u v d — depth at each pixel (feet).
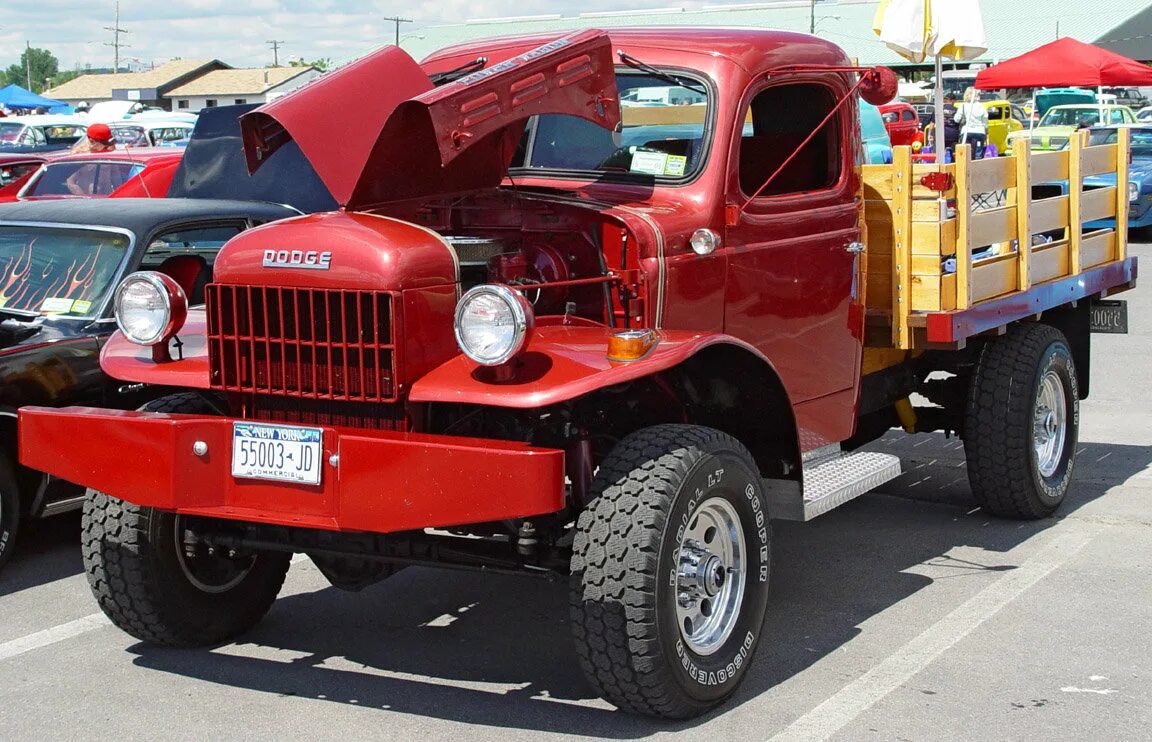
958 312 18.43
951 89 111.86
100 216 21.52
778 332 16.65
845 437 18.31
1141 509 21.62
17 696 14.42
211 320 13.80
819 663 15.17
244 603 15.99
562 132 16.67
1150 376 33.09
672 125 15.99
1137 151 66.49
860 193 18.16
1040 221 20.75
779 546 20.01
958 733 13.15
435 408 13.60
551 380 12.52
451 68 17.89
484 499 12.26
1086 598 17.26
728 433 15.75
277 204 24.14
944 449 26.21
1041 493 20.77
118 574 14.79
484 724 13.57
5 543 18.72
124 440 13.44
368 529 12.82
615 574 12.61
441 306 13.29
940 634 16.03
